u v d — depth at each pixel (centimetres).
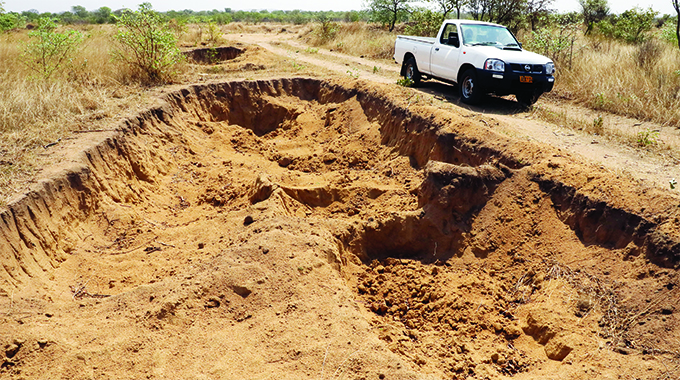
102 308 438
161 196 764
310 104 1173
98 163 691
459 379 393
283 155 937
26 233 516
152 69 1128
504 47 1024
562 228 535
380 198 714
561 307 448
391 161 833
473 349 435
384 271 561
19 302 436
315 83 1209
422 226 589
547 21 1617
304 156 919
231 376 348
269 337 388
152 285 459
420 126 802
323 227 566
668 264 433
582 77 1110
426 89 1159
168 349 377
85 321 418
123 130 791
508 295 502
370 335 387
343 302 430
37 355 365
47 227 550
